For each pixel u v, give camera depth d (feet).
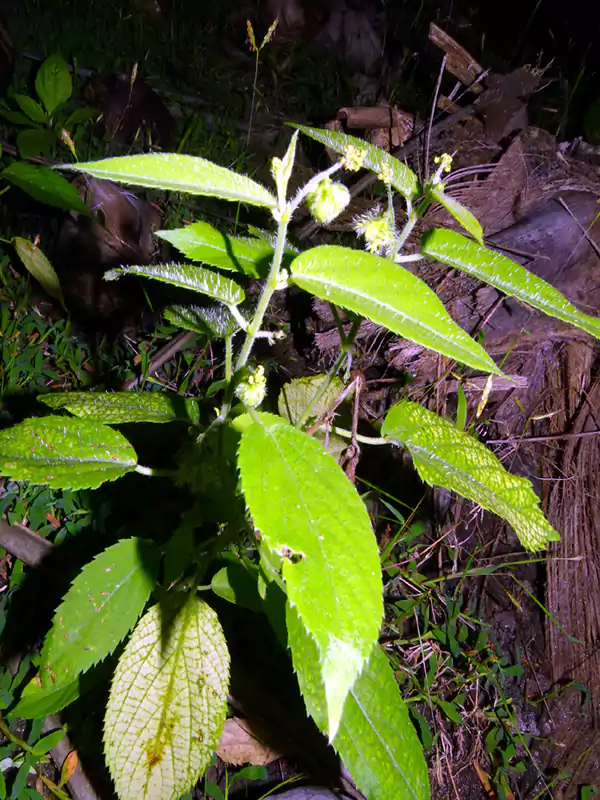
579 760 1.65
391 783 0.99
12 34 3.24
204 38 4.00
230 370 1.12
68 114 2.75
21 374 1.94
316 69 4.00
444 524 1.94
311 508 0.69
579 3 4.62
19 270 2.22
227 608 1.62
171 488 1.77
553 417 1.98
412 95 3.76
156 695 1.09
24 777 1.33
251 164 3.05
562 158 2.25
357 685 1.05
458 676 1.71
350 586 0.64
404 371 2.05
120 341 2.19
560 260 2.07
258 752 1.49
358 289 0.79
